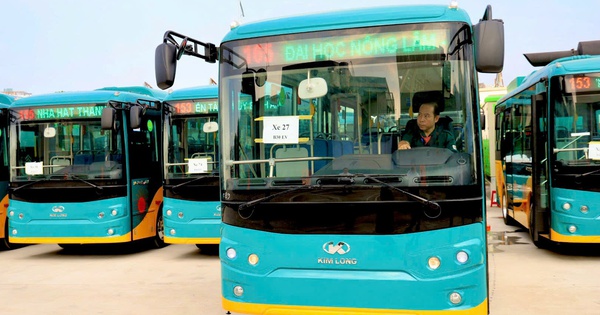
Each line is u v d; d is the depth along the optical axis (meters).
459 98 4.75
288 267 4.76
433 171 4.59
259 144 5.06
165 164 10.14
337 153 4.84
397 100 4.84
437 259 4.51
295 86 5.06
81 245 12.38
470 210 4.59
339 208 4.66
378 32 4.96
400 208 4.55
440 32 4.85
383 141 4.81
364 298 4.58
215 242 9.74
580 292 7.04
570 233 8.63
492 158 18.75
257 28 5.26
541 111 9.30
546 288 7.27
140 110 9.98
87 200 10.10
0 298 7.55
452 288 4.49
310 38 5.09
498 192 16.83
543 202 9.30
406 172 4.62
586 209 8.52
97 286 8.16
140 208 10.78
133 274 8.97
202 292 7.61
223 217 5.12
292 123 5.00
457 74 4.78
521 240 11.14
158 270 9.24
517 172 11.73
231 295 4.99
